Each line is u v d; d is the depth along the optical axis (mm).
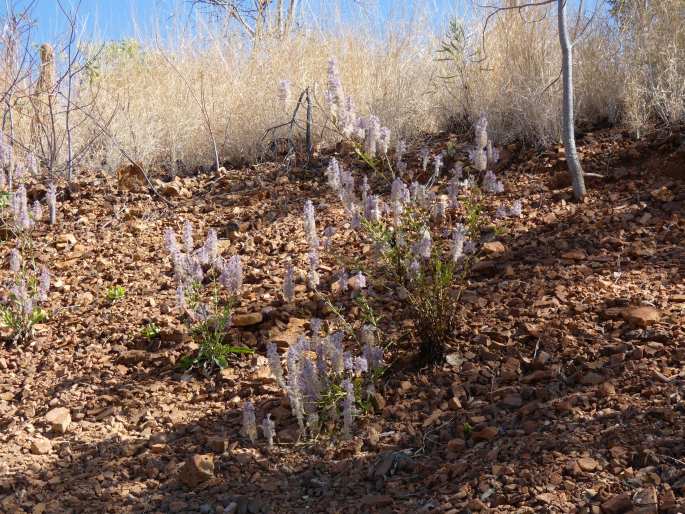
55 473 3283
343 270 3900
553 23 6637
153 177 7156
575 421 3020
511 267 4469
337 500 2932
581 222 4957
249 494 3031
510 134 6297
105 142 7496
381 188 6016
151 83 8195
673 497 2498
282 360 3938
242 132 7242
